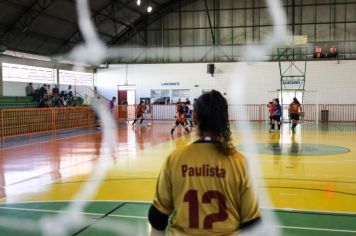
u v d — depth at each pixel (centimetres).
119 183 844
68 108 2272
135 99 3266
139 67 3253
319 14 2995
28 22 2386
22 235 516
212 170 211
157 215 219
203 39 3156
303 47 2888
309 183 837
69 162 1138
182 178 212
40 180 885
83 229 537
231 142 223
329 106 2970
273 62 3044
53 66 2744
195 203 209
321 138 1791
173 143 1605
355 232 520
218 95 226
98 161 1152
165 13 3191
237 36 3116
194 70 3162
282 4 3044
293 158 1189
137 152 1340
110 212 621
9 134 1839
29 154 1312
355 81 2930
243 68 3089
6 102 2170
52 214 611
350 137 1831
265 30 3075
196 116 225
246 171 213
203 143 218
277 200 693
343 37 2972
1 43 2200
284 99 3041
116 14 2920
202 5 3152
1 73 2278
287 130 2239
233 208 211
